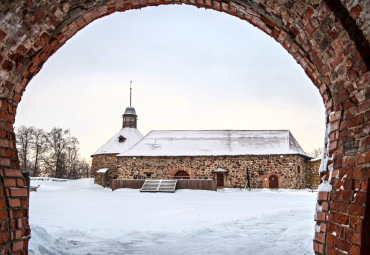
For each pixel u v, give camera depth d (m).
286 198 19.48
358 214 2.51
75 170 61.19
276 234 7.85
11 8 3.01
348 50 2.83
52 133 53.06
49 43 3.69
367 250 2.35
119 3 3.84
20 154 49.72
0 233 2.97
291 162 28.73
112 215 11.38
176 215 11.44
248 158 29.50
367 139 2.64
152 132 34.09
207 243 7.04
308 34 3.29
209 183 24.78
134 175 30.33
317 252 3.28
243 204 15.55
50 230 8.03
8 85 3.46
